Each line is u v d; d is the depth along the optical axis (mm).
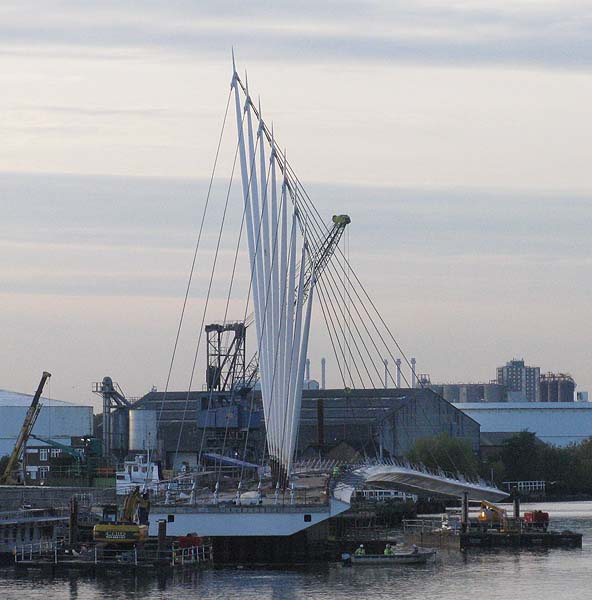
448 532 181625
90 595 130375
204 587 134500
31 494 181750
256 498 149625
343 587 136000
